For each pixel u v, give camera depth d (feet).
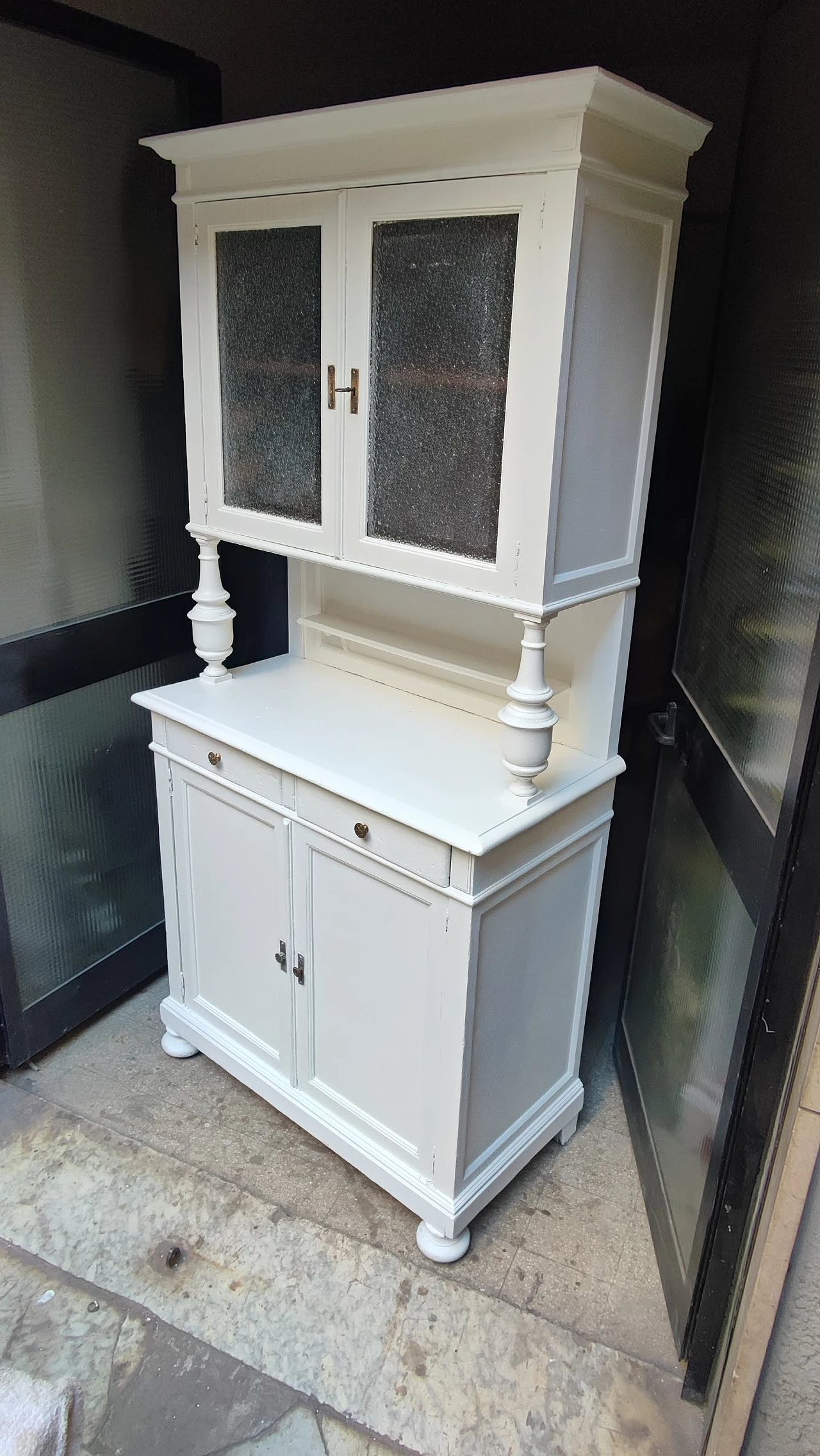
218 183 5.12
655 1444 4.52
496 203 4.00
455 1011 4.83
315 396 5.01
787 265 4.32
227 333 5.35
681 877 5.64
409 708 5.93
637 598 6.16
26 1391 4.61
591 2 5.70
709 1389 4.60
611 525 4.67
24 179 5.32
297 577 6.49
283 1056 6.03
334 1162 5.98
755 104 4.93
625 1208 5.78
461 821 4.58
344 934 5.32
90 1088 6.46
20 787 6.14
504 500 4.30
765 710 4.27
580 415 4.21
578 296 3.96
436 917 4.75
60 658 6.12
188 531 6.14
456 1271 5.32
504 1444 4.50
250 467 5.50
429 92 3.94
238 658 7.48
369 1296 5.15
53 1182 5.73
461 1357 4.86
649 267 4.36
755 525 4.61
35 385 5.66
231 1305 5.07
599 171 3.84
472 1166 5.32
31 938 6.42
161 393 6.48
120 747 6.84
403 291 4.45
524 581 4.33
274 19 6.54
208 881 6.12
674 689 5.99
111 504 6.31
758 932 3.90
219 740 5.52
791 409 4.19
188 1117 6.26
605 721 5.28
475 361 4.28
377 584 6.15
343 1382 4.72
